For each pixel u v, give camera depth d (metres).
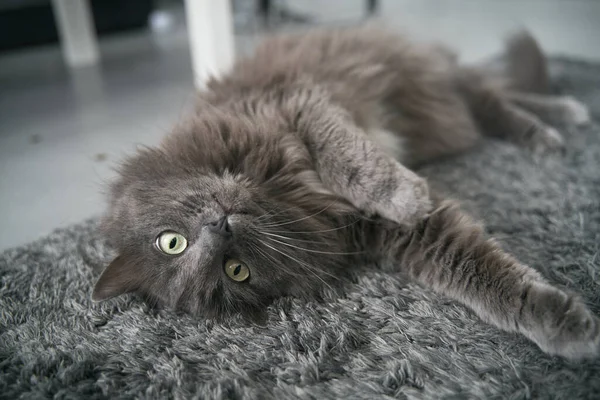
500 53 0.73
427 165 0.44
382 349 0.26
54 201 0.46
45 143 0.58
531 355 0.25
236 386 0.24
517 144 0.47
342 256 0.33
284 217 0.31
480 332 0.27
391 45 0.44
